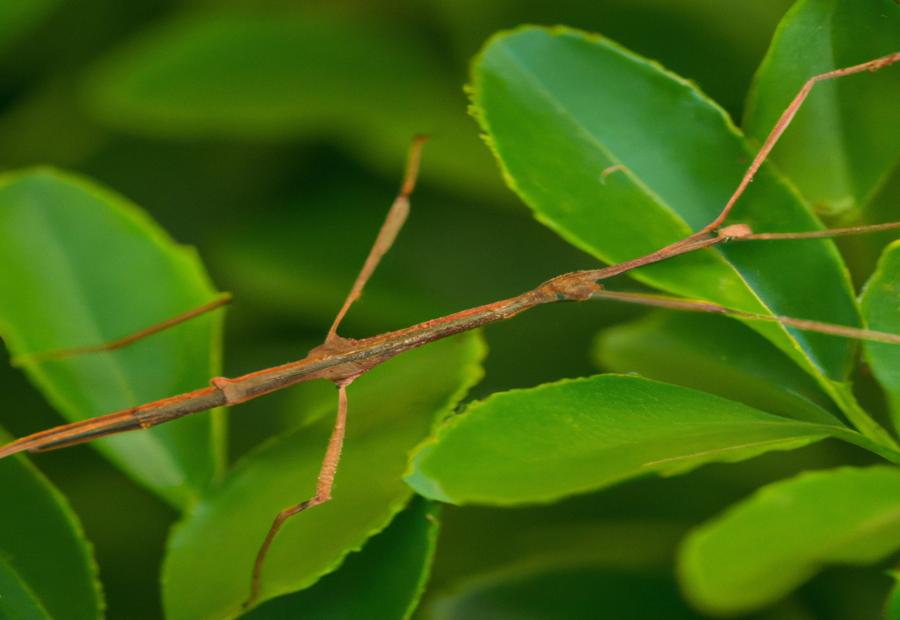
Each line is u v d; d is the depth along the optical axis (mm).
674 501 294
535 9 307
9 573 259
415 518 261
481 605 272
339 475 266
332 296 307
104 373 276
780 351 271
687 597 271
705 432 256
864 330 255
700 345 275
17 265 277
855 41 262
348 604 259
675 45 300
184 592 262
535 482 255
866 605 278
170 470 272
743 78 297
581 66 268
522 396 257
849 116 266
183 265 280
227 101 308
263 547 258
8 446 267
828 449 291
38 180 280
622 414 257
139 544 304
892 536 259
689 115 266
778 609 274
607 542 278
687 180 266
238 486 270
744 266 264
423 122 307
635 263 264
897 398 255
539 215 264
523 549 291
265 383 279
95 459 310
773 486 257
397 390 276
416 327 286
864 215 276
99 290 278
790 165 268
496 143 266
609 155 267
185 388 277
